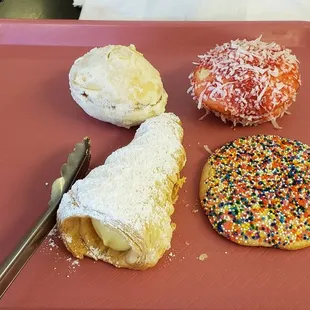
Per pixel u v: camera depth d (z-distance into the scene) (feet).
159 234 0.76
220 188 0.85
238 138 0.96
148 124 0.90
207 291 0.77
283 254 0.80
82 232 0.79
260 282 0.77
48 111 1.02
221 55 0.96
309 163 0.88
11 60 1.12
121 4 1.28
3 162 0.94
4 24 1.14
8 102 1.04
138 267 0.77
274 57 0.94
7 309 0.72
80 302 0.75
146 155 0.83
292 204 0.82
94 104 0.95
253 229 0.80
